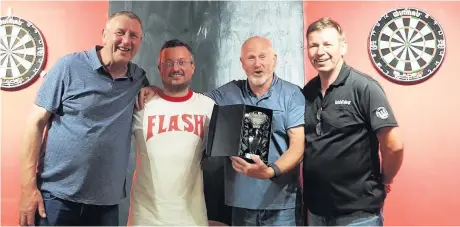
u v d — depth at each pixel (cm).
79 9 258
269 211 228
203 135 225
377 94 216
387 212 248
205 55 244
